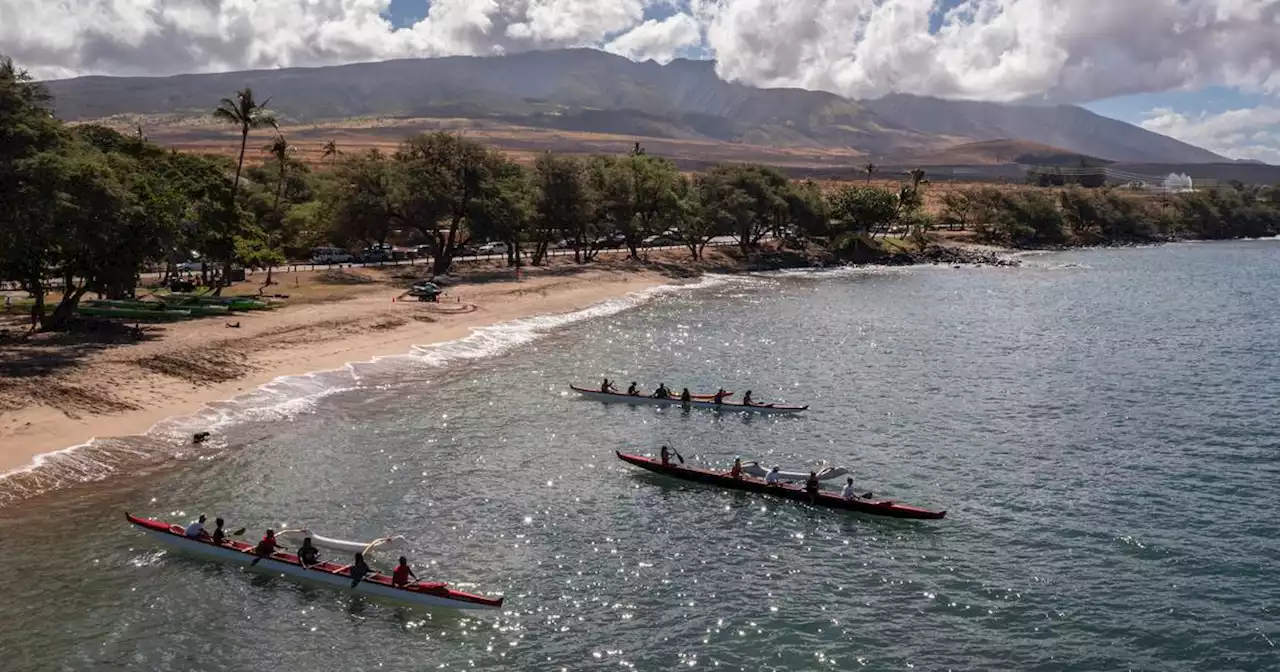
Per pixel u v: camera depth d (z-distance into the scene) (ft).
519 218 330.34
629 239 399.03
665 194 395.14
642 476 128.06
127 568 93.25
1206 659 80.84
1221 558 101.09
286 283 282.97
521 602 89.97
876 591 93.45
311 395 162.09
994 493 122.83
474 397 168.66
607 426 153.07
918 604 90.68
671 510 115.24
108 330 183.52
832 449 143.13
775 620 87.10
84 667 75.51
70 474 115.75
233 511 108.78
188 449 129.18
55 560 93.76
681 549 103.35
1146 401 173.47
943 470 132.67
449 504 114.62
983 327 265.54
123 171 191.01
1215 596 92.27
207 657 78.33
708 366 204.85
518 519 110.73
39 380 143.74
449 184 314.14
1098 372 200.75
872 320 277.23
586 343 228.02
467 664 78.89
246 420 144.56
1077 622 87.20
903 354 222.48
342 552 98.07
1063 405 170.81
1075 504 118.32
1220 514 114.21
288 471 123.13
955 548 104.42
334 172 323.16
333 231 313.94
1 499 106.52
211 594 89.51
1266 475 128.77
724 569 98.37
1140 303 319.06
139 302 211.61
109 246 172.65
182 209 206.80
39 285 176.35
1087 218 636.07
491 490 120.26
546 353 213.25
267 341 191.72
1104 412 165.37
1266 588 93.81
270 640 81.76
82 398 139.33
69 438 125.70
